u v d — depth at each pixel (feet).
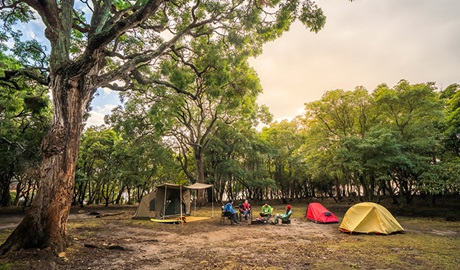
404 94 59.36
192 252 24.90
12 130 60.95
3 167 66.64
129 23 23.91
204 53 44.65
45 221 23.31
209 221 49.93
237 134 91.09
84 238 30.71
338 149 61.31
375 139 54.70
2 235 34.06
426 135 59.57
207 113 91.25
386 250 25.31
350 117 72.02
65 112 25.00
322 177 100.32
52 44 26.53
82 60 24.16
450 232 35.83
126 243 28.89
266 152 98.63
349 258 22.41
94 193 113.09
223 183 110.32
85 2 34.50
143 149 81.00
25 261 20.11
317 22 34.22
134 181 94.68
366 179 69.05
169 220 48.65
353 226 35.47
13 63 50.31
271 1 34.88
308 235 34.35
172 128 84.12
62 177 24.45
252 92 56.13
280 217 45.91
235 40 40.50
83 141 91.81
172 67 45.03
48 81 30.76
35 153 60.29
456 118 52.42
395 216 54.49
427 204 74.95
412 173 59.93
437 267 19.79
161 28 39.47
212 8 36.45
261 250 25.59
